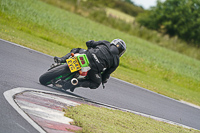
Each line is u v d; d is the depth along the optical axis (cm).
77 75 2348
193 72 8562
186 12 19125
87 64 2325
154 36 14912
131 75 5284
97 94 3016
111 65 2486
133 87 4138
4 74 2470
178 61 10469
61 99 2266
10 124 1570
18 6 8106
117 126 2036
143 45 11306
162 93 4444
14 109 1764
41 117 1770
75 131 1700
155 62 7738
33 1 11344
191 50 15438
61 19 9162
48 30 6731
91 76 2459
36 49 4434
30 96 2075
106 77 2566
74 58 2312
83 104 2330
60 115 1891
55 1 13438
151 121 2586
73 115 1948
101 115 2173
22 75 2647
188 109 3909
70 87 2431
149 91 4256
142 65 6788
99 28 11000
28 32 6012
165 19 19450
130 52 7806
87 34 7931
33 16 7419
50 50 4844
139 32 14625
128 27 14475
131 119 2383
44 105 1983
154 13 19900
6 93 1986
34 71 3006
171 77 6700
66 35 6925
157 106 3462
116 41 2500
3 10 6600
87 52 2427
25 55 3694
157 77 6356
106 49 2430
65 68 2320
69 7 13662
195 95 5609
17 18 6556
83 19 12138
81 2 15738
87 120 1934
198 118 3578
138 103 3278
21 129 1553
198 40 19188
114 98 3112
